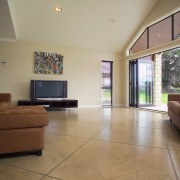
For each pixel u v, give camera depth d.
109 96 7.56
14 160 1.92
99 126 3.61
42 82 6.04
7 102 3.95
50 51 6.43
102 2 5.00
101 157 2.01
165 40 5.41
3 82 5.85
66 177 1.56
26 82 6.10
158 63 7.29
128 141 2.62
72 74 6.75
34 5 4.83
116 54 7.54
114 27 6.09
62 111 5.87
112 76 7.50
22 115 1.96
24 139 1.98
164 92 7.38
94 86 7.11
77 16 5.40
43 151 2.19
